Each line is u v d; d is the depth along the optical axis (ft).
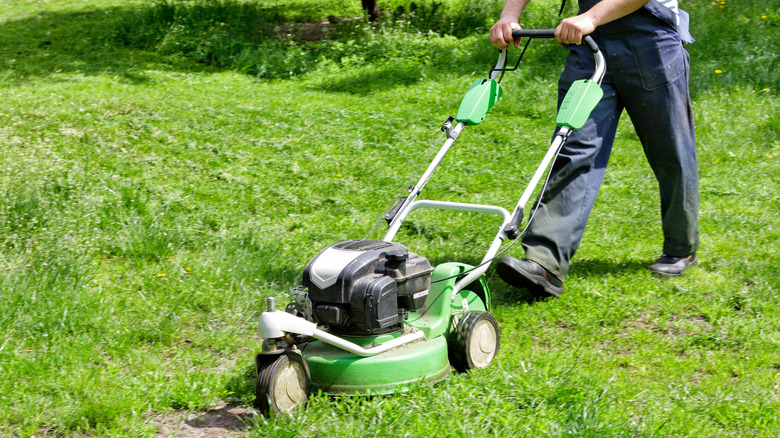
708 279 15.07
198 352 12.25
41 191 17.79
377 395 9.88
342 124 27.32
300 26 48.70
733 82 30.45
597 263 16.08
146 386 10.63
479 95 13.00
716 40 34.40
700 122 26.45
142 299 13.79
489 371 10.88
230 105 29.78
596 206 19.63
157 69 38.40
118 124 25.45
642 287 14.58
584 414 9.38
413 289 10.35
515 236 11.96
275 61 38.96
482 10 47.01
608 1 12.65
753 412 9.89
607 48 13.66
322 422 9.39
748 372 11.27
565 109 12.67
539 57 36.76
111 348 12.14
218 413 10.31
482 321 11.17
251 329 13.14
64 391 10.49
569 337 12.69
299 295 10.05
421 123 27.76
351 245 10.48
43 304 12.91
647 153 14.62
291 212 19.27
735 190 20.62
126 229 16.71
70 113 26.45
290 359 9.45
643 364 11.67
